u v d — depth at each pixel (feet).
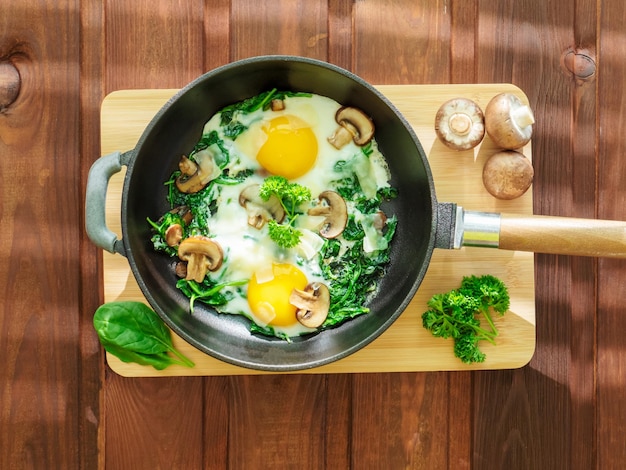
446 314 1.54
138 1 1.66
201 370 1.59
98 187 1.37
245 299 1.53
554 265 1.68
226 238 1.53
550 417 1.68
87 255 1.66
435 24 1.67
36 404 1.66
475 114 1.52
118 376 1.66
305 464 1.66
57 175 1.66
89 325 1.66
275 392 1.66
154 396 1.66
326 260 1.54
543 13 1.68
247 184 1.53
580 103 1.68
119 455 1.66
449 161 1.58
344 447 1.66
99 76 1.66
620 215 1.68
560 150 1.68
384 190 1.56
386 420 1.67
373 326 1.49
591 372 1.69
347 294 1.54
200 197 1.54
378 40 1.67
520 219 1.42
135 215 1.46
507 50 1.68
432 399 1.67
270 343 1.54
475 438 1.67
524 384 1.68
